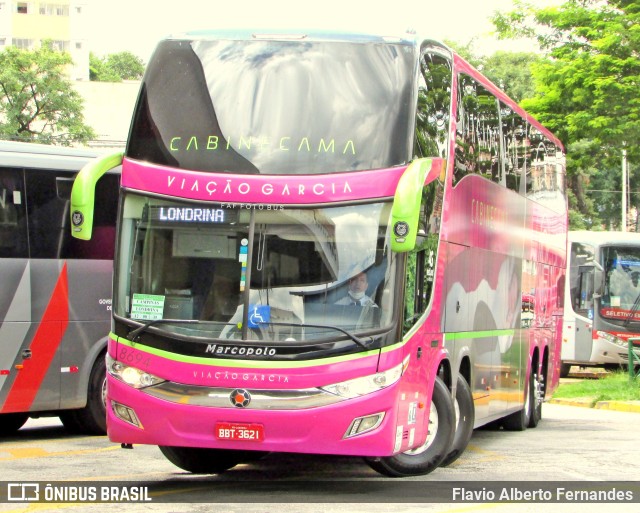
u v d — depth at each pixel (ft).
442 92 36.17
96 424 49.03
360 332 30.50
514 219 50.19
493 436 52.70
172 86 33.04
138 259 32.07
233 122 32.19
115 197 49.11
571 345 106.22
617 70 87.61
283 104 32.09
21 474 35.99
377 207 31.04
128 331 31.60
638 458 42.78
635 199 204.85
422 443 34.35
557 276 63.87
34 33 344.28
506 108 48.91
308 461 40.88
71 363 47.37
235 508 29.01
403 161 31.32
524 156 52.90
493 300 45.65
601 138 89.30
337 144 31.58
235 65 32.86
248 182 31.53
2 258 44.96
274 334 30.71
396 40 33.04
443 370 38.04
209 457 36.76
